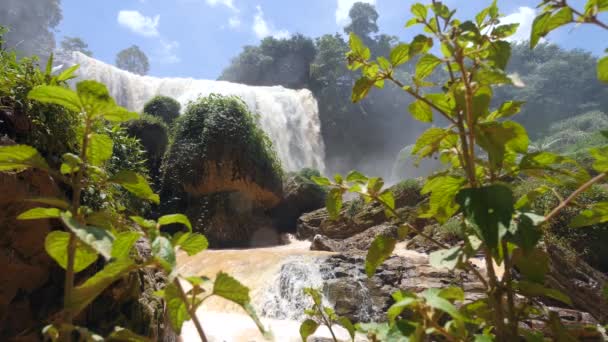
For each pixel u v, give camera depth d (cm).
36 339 262
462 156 109
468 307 100
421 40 102
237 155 1591
